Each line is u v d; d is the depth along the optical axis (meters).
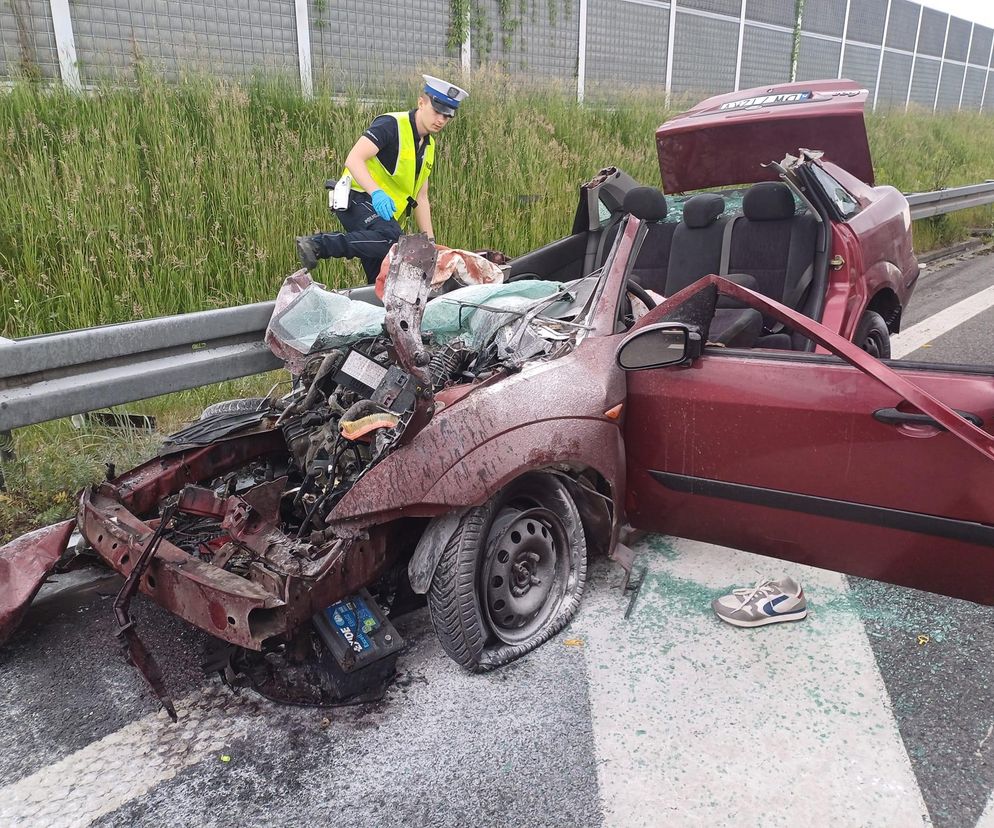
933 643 2.90
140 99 6.40
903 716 2.54
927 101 23.02
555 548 3.07
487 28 10.38
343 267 6.54
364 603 2.69
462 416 2.68
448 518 2.67
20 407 3.50
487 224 7.61
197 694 2.75
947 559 2.59
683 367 2.99
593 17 11.89
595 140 9.42
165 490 3.01
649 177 9.70
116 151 5.87
